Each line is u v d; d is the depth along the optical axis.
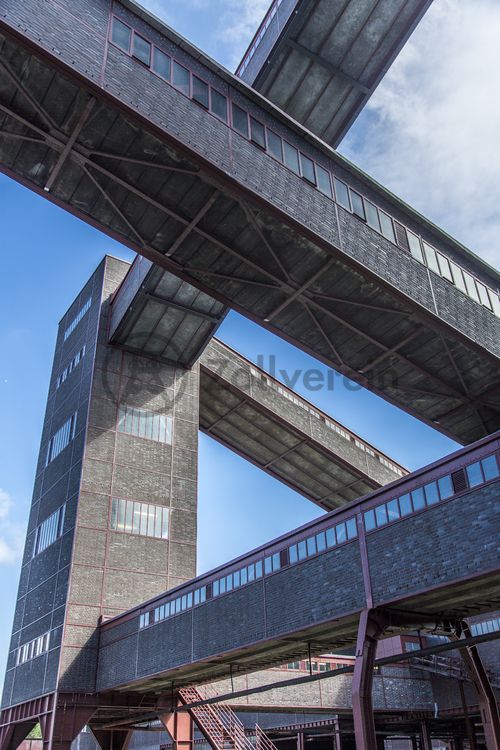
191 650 29.09
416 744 53.25
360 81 40.50
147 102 24.84
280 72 39.66
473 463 18.95
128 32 25.53
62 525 42.66
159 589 41.66
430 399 37.16
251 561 26.92
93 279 51.75
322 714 44.19
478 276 35.75
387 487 21.42
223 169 26.00
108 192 28.27
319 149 30.52
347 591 21.70
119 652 35.53
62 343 54.66
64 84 24.03
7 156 27.34
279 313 33.03
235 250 29.89
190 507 45.41
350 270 29.67
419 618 21.77
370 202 31.61
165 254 30.84
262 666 30.81
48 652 38.62
